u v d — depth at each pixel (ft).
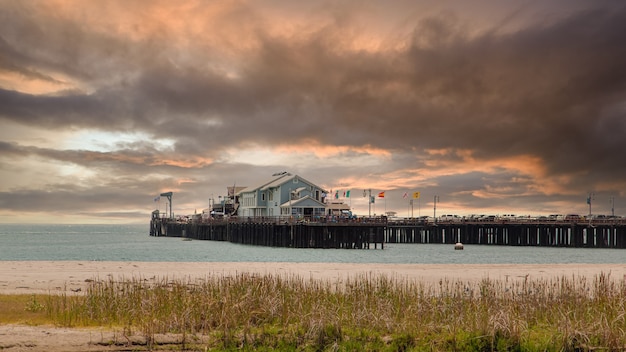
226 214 438.40
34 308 75.56
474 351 60.59
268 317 68.18
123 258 228.22
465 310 70.54
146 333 62.28
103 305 74.23
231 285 83.15
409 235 378.94
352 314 67.67
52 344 58.49
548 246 342.44
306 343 61.57
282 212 338.34
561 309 70.44
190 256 235.81
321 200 350.64
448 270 136.05
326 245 288.10
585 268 144.56
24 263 145.28
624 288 81.20
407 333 62.95
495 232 372.79
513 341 60.95
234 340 61.82
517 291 82.69
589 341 60.64
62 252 272.72
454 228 376.89
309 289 79.92
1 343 57.67
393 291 82.94
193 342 61.67
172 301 74.59
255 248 294.05
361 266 144.97
